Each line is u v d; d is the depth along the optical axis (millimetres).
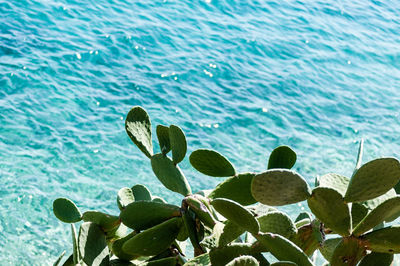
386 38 17844
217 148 11430
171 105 12547
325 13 18734
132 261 1557
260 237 1224
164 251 1500
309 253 1470
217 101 12984
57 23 14719
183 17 16562
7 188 9359
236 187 1565
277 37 16516
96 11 15758
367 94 14586
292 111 13156
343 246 1294
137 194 1743
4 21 14203
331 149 12039
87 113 11734
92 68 13258
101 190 9727
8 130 10766
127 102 12375
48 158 10273
